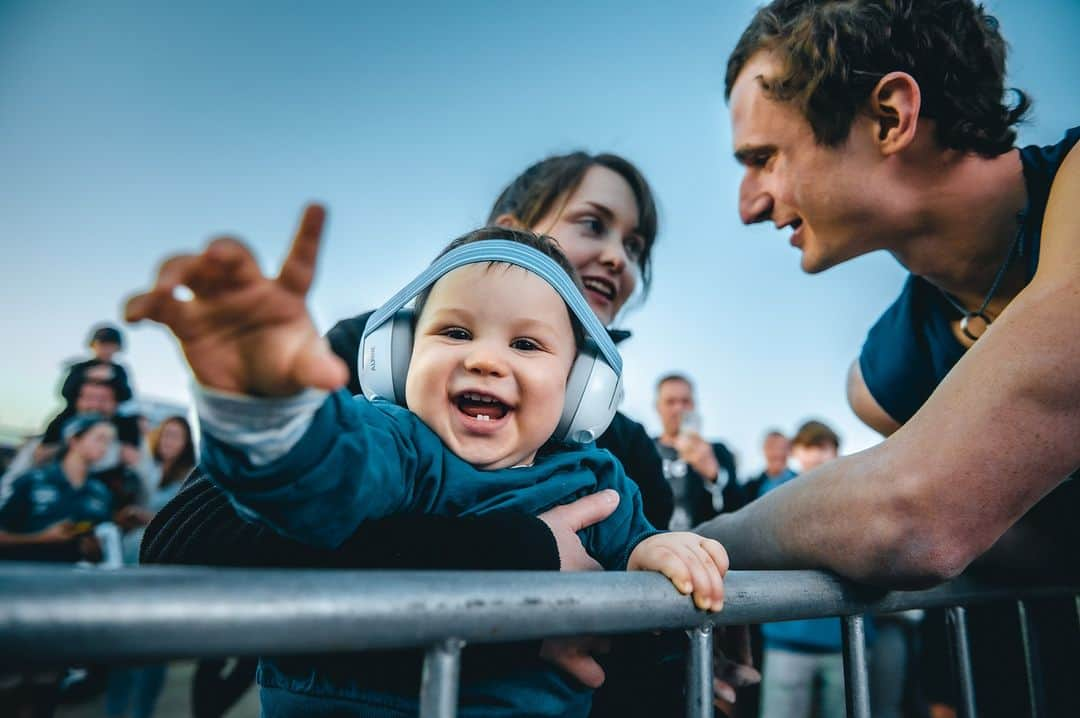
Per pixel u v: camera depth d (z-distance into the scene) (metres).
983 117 1.11
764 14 1.29
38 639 0.36
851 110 1.16
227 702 2.54
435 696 0.50
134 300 0.48
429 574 0.51
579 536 0.97
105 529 3.42
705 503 3.18
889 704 3.46
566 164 1.86
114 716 3.51
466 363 0.89
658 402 3.79
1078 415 0.85
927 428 0.91
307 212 0.50
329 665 0.76
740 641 1.28
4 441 4.90
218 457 0.58
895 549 0.88
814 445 4.18
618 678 0.95
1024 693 1.42
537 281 0.98
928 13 1.11
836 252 1.31
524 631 0.55
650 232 1.97
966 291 1.29
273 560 0.73
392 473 0.77
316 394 0.58
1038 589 1.16
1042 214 1.13
